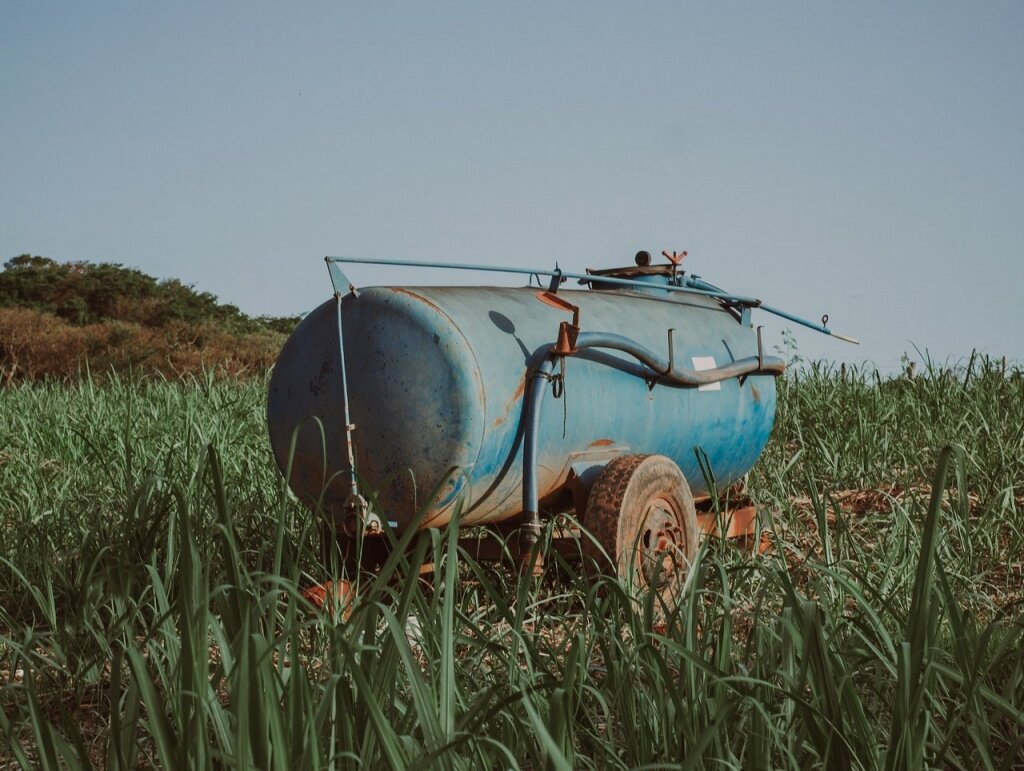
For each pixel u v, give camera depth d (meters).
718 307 7.25
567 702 2.61
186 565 2.46
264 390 11.66
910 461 8.91
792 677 2.88
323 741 2.68
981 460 8.09
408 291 5.12
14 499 6.84
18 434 9.32
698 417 6.44
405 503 5.00
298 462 5.24
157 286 36.22
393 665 2.62
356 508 4.86
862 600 2.94
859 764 2.62
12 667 3.57
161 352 28.02
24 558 5.46
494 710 2.44
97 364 27.11
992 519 6.51
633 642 3.43
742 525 7.03
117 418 9.38
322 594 4.46
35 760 3.28
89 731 3.65
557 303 5.72
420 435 4.94
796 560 6.29
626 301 6.40
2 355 28.02
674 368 6.03
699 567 3.29
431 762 2.18
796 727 2.94
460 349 4.93
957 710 3.01
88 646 4.31
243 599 2.75
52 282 34.47
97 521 5.54
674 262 7.12
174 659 3.12
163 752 2.42
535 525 4.98
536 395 5.11
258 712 2.38
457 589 5.04
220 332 30.62
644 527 5.44
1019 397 10.11
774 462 8.96
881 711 3.37
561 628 4.82
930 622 3.09
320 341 5.20
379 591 2.60
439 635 3.12
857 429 9.34
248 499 6.34
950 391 10.45
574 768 2.90
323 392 5.14
